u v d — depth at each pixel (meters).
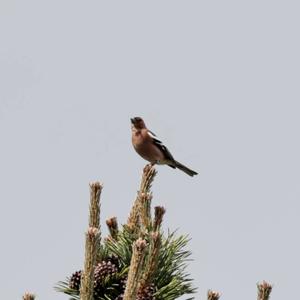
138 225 10.95
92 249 8.88
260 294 9.12
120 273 10.07
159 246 9.62
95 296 10.05
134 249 8.51
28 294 9.34
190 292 9.84
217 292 9.46
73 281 9.88
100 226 10.81
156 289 9.90
